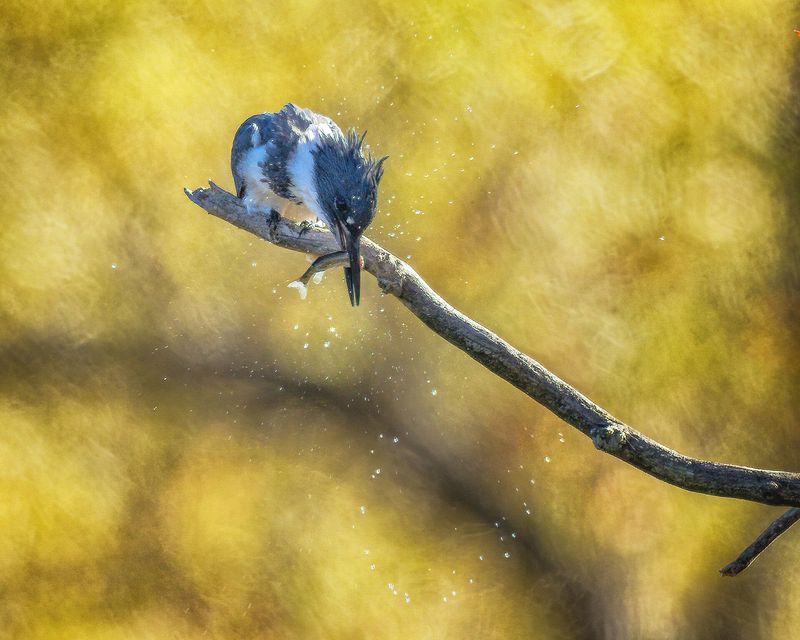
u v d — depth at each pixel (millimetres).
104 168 10938
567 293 11180
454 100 11375
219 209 5750
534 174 11297
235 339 11047
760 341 11180
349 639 10125
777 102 11625
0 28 10953
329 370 11141
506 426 11219
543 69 11547
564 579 10852
